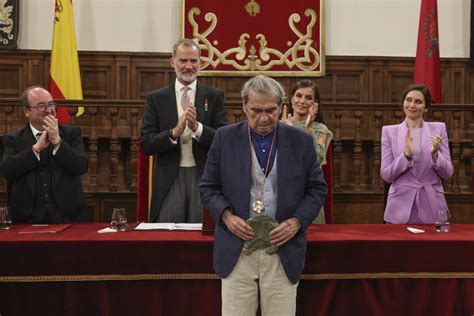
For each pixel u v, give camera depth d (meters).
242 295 2.61
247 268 2.60
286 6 7.88
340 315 3.01
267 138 2.68
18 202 3.74
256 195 2.63
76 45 7.51
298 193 2.62
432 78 7.25
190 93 3.81
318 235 3.14
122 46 7.89
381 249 2.99
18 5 7.71
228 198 2.64
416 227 3.48
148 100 3.84
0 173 3.76
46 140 3.65
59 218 3.75
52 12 7.84
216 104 3.86
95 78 7.83
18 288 2.96
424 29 7.33
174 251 2.97
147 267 2.97
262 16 7.87
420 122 4.04
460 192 6.53
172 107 3.79
